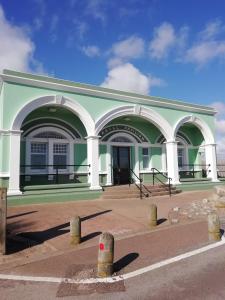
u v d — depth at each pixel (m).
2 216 6.21
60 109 14.27
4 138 11.78
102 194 13.86
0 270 5.29
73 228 6.80
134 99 15.87
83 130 15.66
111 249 5.05
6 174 11.66
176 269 5.14
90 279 4.81
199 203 12.30
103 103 14.73
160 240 6.98
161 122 16.89
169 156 17.16
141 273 5.02
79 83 14.20
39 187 12.74
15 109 12.08
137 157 17.80
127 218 9.45
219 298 4.01
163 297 4.11
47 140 14.64
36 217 9.55
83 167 15.48
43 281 4.77
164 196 14.73
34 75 12.88
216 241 6.79
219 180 19.41
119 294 4.27
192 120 18.45
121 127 17.36
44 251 6.38
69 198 12.88
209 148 19.28
